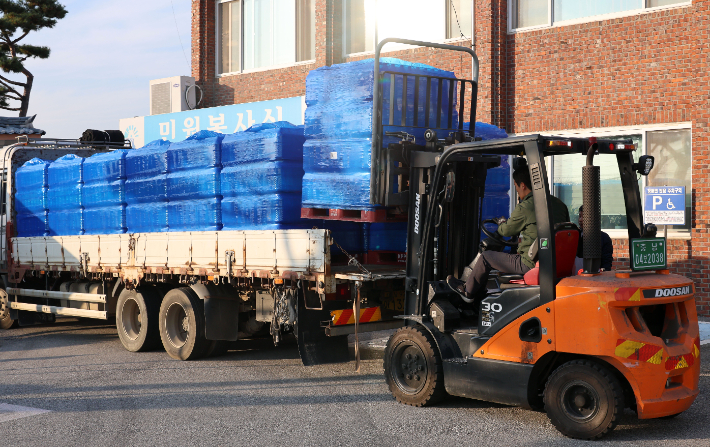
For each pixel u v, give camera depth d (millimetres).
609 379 5316
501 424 5863
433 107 7754
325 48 15945
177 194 8961
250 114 17078
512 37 13148
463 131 7496
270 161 7848
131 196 9797
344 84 7348
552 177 12688
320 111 7551
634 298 5324
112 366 8852
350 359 8094
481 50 13234
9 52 26234
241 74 18219
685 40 11297
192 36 18812
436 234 6672
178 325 9398
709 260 11031
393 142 7188
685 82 11312
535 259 5996
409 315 6641
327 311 7590
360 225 8508
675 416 6074
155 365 8844
